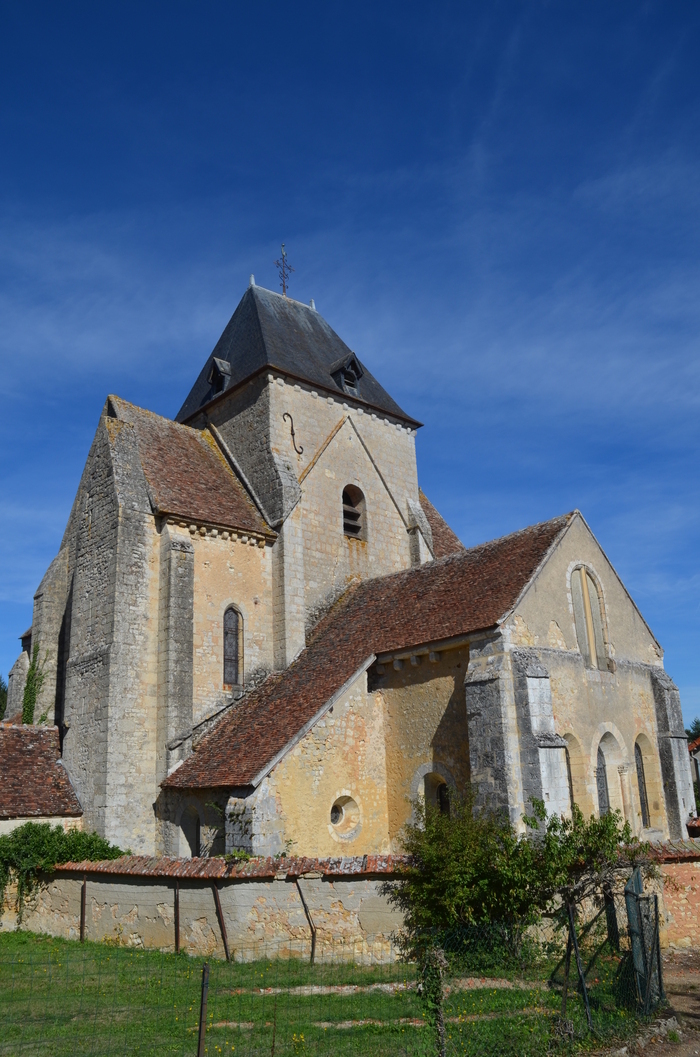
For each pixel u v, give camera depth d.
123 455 23.88
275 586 25.45
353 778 19.67
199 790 19.83
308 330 31.89
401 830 19.64
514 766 17.02
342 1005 11.86
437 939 13.06
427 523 31.05
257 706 22.22
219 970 14.21
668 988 13.72
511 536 22.22
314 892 15.20
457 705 18.91
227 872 15.44
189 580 22.91
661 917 16.34
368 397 31.25
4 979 14.35
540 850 14.42
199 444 28.45
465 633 18.52
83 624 23.33
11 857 19.50
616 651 21.72
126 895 17.39
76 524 27.30
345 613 25.16
